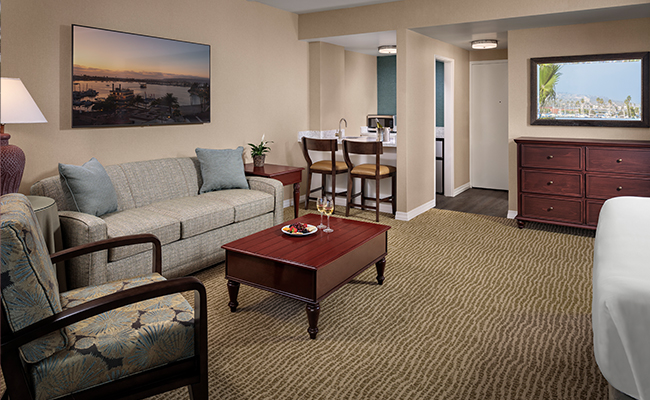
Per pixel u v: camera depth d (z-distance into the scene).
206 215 3.52
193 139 4.57
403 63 5.05
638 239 1.82
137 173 3.81
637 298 1.31
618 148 4.15
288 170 4.73
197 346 1.78
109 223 3.09
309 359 2.33
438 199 6.49
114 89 3.78
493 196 6.64
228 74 4.88
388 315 2.82
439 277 3.45
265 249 2.76
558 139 4.59
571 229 4.76
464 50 6.74
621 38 4.46
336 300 3.04
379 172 5.11
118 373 1.66
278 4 5.22
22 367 1.49
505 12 4.42
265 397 2.01
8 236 1.40
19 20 3.19
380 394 2.03
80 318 1.51
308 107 6.09
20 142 3.28
